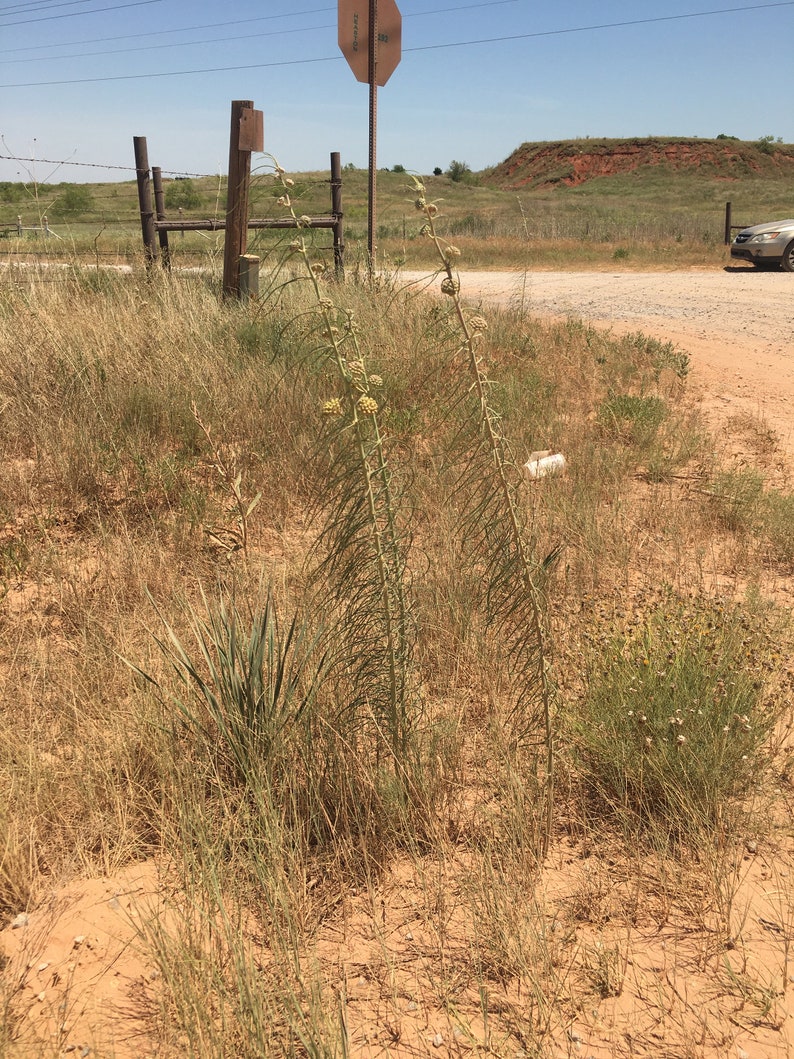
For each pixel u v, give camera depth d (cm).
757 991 224
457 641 373
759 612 421
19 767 286
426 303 775
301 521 516
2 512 509
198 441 604
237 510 482
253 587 422
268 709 293
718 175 7588
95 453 567
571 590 449
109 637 371
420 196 244
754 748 303
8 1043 201
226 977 219
